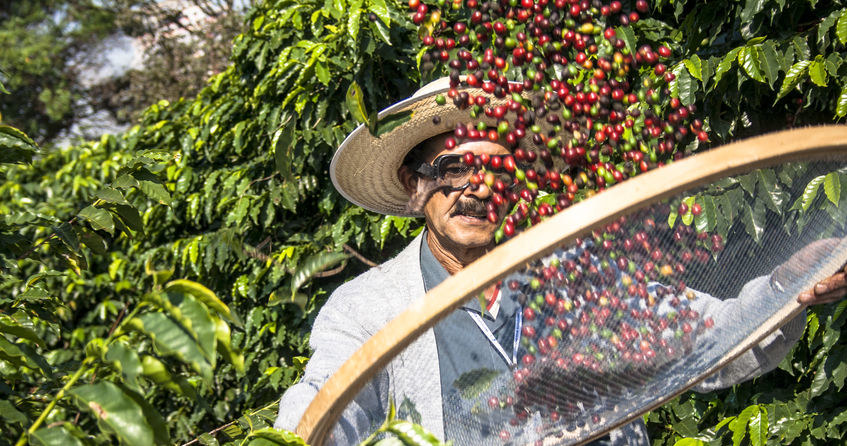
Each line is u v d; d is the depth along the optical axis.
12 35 14.77
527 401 1.13
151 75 12.05
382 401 1.14
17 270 1.87
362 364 0.92
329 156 3.01
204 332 0.93
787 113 2.36
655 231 1.07
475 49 2.03
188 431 3.24
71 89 15.28
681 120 1.55
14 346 1.42
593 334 1.10
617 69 1.54
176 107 4.53
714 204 1.09
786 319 1.33
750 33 2.29
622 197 0.88
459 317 1.10
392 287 1.41
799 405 2.23
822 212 1.20
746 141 0.95
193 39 12.21
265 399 3.16
